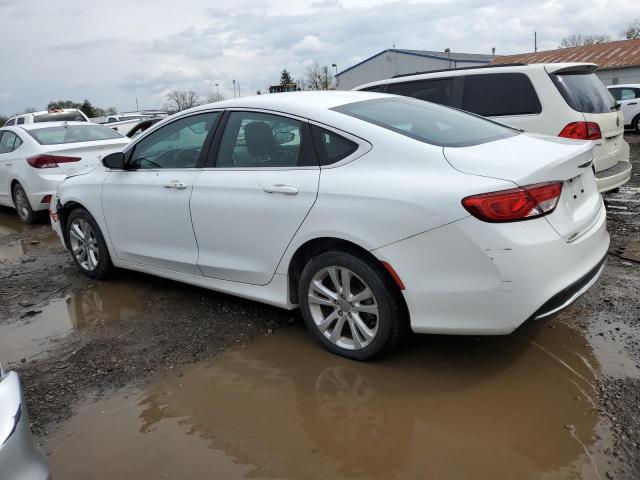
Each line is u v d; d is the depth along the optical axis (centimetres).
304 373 324
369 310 316
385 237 296
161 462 255
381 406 285
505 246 267
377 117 339
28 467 184
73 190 508
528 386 293
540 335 348
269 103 367
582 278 291
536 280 270
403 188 293
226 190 373
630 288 411
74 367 350
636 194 747
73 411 302
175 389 318
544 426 260
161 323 409
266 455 255
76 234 523
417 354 335
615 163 600
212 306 434
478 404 281
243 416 286
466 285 278
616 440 246
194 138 409
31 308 463
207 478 242
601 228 323
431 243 283
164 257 432
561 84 568
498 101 604
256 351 355
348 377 315
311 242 337
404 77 687
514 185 269
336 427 271
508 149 310
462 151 298
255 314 412
